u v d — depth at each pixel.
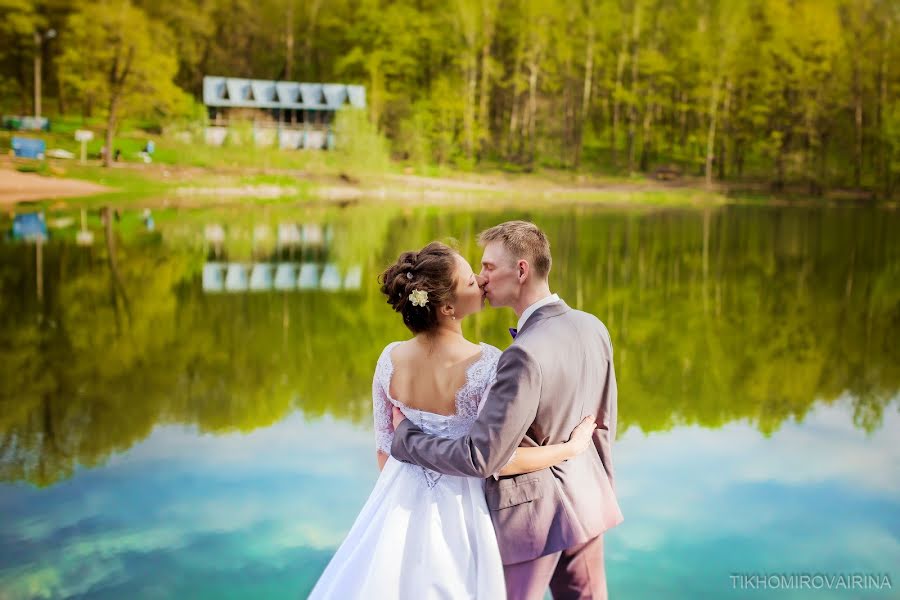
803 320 8.66
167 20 39.25
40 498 3.49
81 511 3.34
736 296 10.24
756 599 2.56
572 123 40.47
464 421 1.80
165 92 34.56
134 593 2.61
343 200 27.69
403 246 14.72
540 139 40.31
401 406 1.85
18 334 7.22
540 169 37.94
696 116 40.38
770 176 38.56
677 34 40.06
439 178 34.91
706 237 18.08
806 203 33.62
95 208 20.72
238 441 4.32
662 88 40.38
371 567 1.81
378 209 24.20
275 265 12.09
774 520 3.26
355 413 4.92
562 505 1.77
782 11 38.84
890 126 37.56
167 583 2.66
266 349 6.80
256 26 41.62
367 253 13.68
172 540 3.02
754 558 2.89
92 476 3.78
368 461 3.99
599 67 40.62
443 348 1.82
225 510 3.34
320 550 2.95
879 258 14.58
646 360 6.68
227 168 30.95
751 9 39.19
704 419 4.86
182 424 4.66
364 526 1.93
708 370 6.31
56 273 10.63
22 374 5.85
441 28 39.69
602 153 40.28
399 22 39.66
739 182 37.94
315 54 42.28
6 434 4.46
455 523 1.80
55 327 7.54
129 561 2.85
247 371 6.02
